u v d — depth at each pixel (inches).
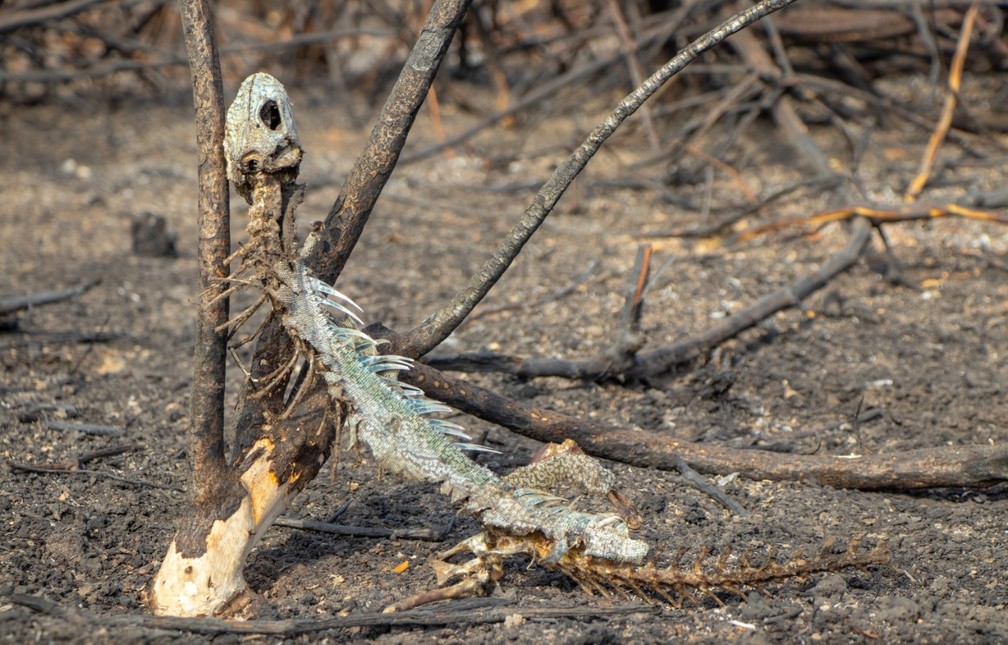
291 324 213.6
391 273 474.3
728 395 350.9
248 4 887.7
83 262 482.9
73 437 312.0
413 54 228.8
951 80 540.1
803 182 494.6
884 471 281.0
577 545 216.2
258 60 839.7
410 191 597.6
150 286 460.1
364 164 229.9
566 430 279.9
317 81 826.2
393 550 249.6
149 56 783.1
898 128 669.9
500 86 717.9
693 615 222.4
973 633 214.2
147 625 207.8
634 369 347.6
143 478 288.4
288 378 225.6
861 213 444.8
